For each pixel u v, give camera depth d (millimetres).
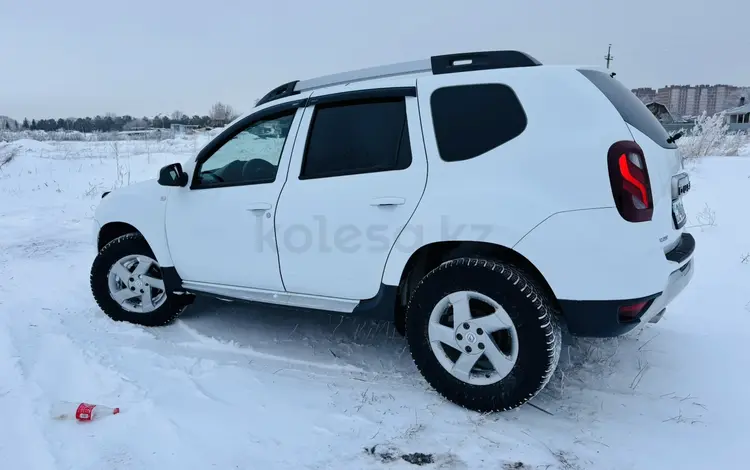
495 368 2885
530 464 2562
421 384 3352
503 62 3072
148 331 4254
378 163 3156
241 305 4871
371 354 3826
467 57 3168
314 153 3381
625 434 2793
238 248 3664
